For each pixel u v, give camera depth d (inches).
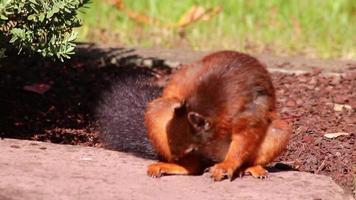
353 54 703.1
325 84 582.2
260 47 716.0
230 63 388.8
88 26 761.0
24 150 408.8
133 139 431.5
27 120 488.1
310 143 464.8
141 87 459.5
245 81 383.9
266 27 776.9
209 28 763.4
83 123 492.1
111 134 441.1
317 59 674.2
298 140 469.4
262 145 391.9
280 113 520.4
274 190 374.0
